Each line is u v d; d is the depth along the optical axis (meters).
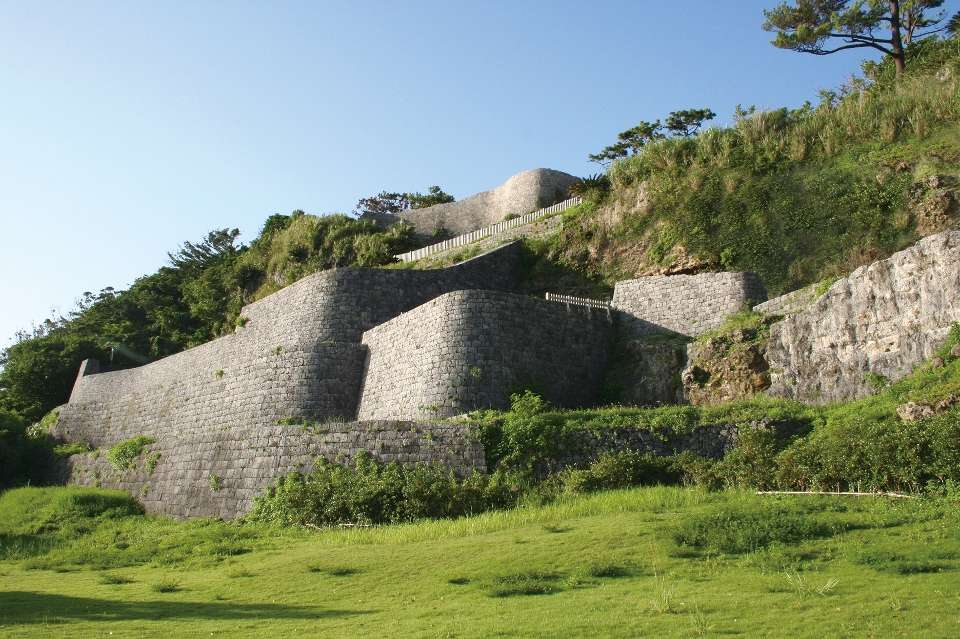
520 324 30.53
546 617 10.51
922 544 13.00
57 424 49.19
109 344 64.00
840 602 10.17
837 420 21.89
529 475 22.91
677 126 66.62
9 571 19.09
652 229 40.22
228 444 27.14
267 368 35.84
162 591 14.84
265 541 20.62
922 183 32.88
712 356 27.89
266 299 42.78
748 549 13.80
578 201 47.41
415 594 12.94
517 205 60.94
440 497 21.52
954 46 43.38
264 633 10.70
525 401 26.56
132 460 32.69
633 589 11.83
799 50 48.53
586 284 41.44
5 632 11.10
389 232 60.22
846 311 24.73
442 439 23.69
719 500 18.52
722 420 22.97
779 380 25.73
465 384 28.53
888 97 38.88
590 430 23.50
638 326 33.25
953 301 21.97
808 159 37.66
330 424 25.02
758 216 36.66
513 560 14.60
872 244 32.47
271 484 24.97
